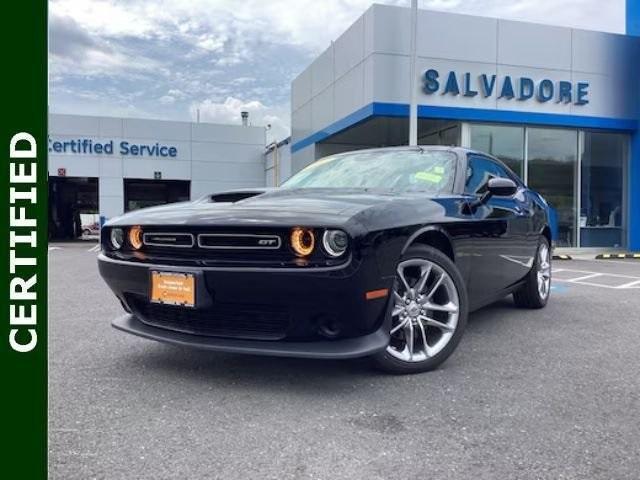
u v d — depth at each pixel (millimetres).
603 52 13922
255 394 2936
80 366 3418
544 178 14000
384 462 2213
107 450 2299
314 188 3875
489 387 3076
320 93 15852
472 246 3725
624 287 7230
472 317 4996
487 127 13438
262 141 25781
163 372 3297
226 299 2850
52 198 26594
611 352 3822
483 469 2166
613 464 2219
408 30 12414
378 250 2816
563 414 2715
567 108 13664
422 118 12742
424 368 3283
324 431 2486
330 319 2820
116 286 3289
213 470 2139
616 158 14695
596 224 14547
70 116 23719
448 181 3938
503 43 13055
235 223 2830
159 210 3383
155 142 24656
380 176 4102
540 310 5363
